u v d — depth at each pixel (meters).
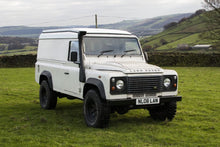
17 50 73.88
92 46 7.71
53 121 7.86
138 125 7.37
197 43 92.75
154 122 7.74
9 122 7.79
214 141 6.10
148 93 6.98
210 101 11.05
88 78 7.18
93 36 7.84
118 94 6.62
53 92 9.37
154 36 126.06
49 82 9.19
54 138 6.21
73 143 5.89
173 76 7.28
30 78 20.91
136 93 6.83
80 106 10.27
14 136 6.38
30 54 34.25
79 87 7.61
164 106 7.65
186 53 33.81
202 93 13.09
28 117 8.30
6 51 73.88
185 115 8.62
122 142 5.94
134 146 5.66
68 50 8.20
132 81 6.73
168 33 125.06
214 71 25.70
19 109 9.68
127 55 8.04
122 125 7.34
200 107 9.89
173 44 98.25
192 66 32.97
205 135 6.54
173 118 8.09
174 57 33.59
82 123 7.61
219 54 32.25
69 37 8.23
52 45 9.33
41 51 10.20
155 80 7.02
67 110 9.47
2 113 9.01
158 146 5.70
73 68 7.91
